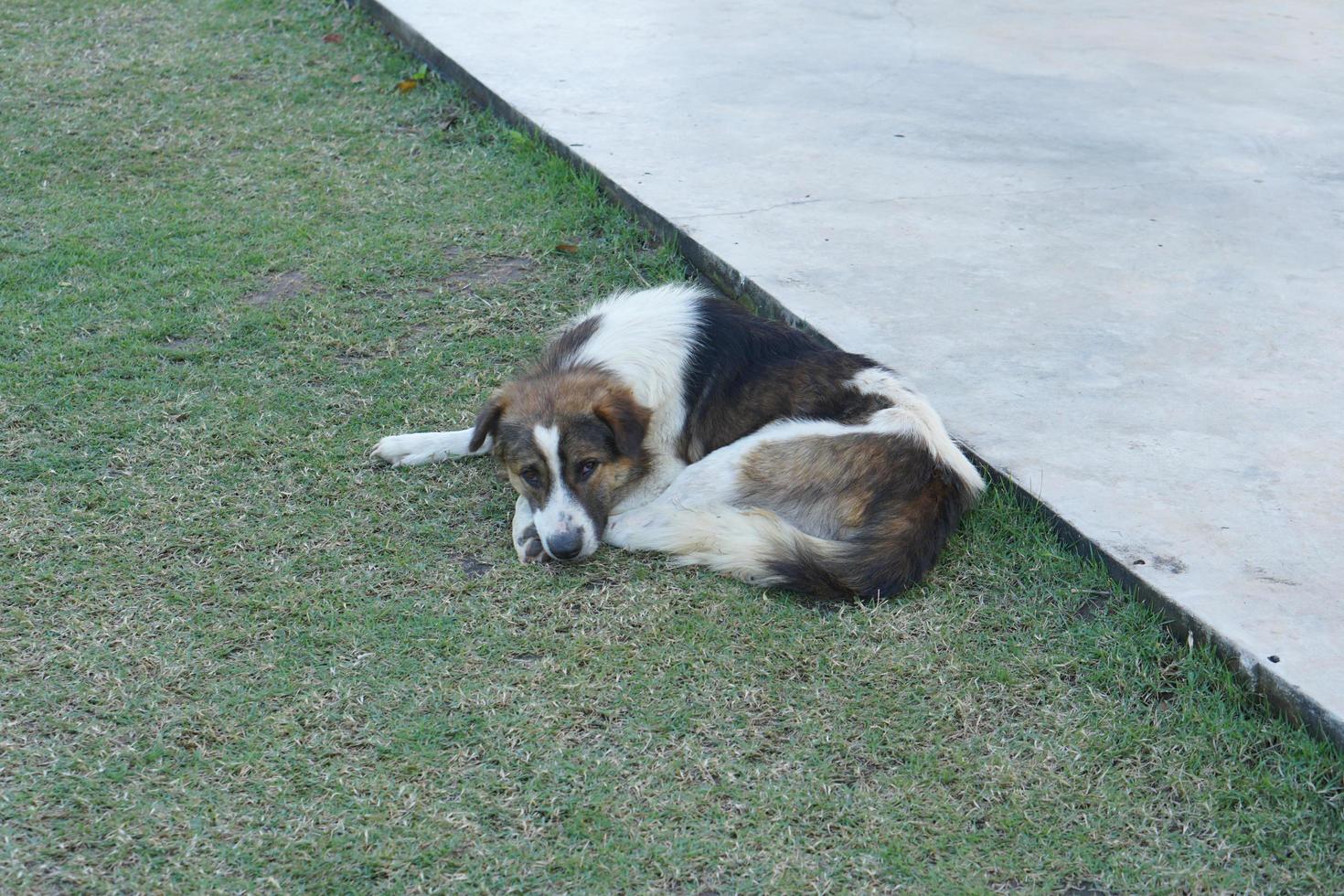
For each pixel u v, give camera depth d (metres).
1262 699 3.84
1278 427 5.12
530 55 9.22
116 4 10.24
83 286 6.34
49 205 7.14
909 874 3.32
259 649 4.08
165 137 7.99
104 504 4.77
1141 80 9.23
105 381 5.57
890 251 6.55
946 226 6.86
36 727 3.72
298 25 9.86
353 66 9.16
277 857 3.32
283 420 5.37
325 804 3.50
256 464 5.07
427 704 3.87
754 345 5.00
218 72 8.96
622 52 9.43
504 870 3.30
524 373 5.09
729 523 4.52
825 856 3.37
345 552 4.58
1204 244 6.72
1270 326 5.91
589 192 7.29
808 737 3.78
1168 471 4.83
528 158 7.76
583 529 4.53
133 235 6.86
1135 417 5.20
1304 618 4.03
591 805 3.51
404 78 8.95
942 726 3.83
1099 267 6.45
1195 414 5.21
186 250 6.73
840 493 4.57
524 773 3.62
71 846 3.34
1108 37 10.27
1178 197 7.30
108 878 3.25
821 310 5.93
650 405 4.86
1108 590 4.36
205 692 3.89
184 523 4.69
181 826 3.41
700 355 4.95
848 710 3.88
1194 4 11.32
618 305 5.23
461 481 5.04
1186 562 4.32
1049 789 3.60
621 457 4.66
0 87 8.56
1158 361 5.61
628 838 3.41
